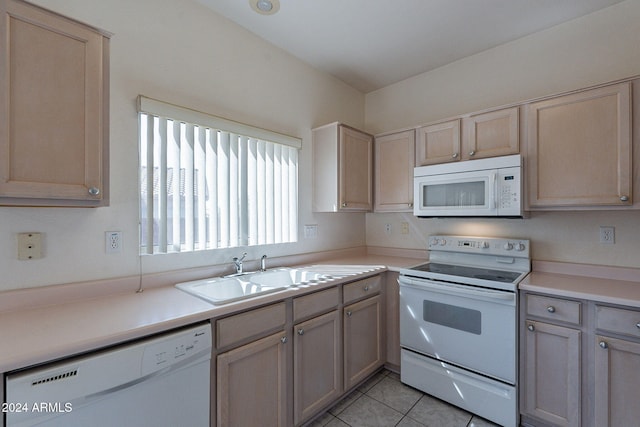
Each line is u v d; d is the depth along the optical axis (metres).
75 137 1.12
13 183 0.99
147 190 1.57
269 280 2.00
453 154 2.13
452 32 2.10
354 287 2.00
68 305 1.28
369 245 3.03
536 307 1.62
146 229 1.57
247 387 1.38
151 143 1.58
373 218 3.01
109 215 1.46
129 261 1.52
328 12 1.88
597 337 1.45
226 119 1.87
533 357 1.63
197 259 1.76
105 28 1.44
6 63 0.98
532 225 2.09
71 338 0.94
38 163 1.04
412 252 2.70
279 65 2.27
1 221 1.20
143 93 1.56
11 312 1.19
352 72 2.67
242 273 1.89
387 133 2.57
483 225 2.31
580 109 1.65
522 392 1.66
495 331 1.71
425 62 2.51
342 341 1.91
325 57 2.42
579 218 1.92
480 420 1.77
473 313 1.80
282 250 2.26
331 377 1.82
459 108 2.47
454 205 2.08
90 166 1.15
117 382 0.96
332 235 2.69
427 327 2.00
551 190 1.74
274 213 2.20
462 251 2.31
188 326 1.19
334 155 2.37
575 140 1.66
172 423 1.11
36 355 0.84
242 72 2.02
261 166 2.12
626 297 1.40
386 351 2.29
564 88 1.99
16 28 1.00
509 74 2.21
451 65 2.52
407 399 1.98
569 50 1.97
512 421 1.66
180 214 1.69
